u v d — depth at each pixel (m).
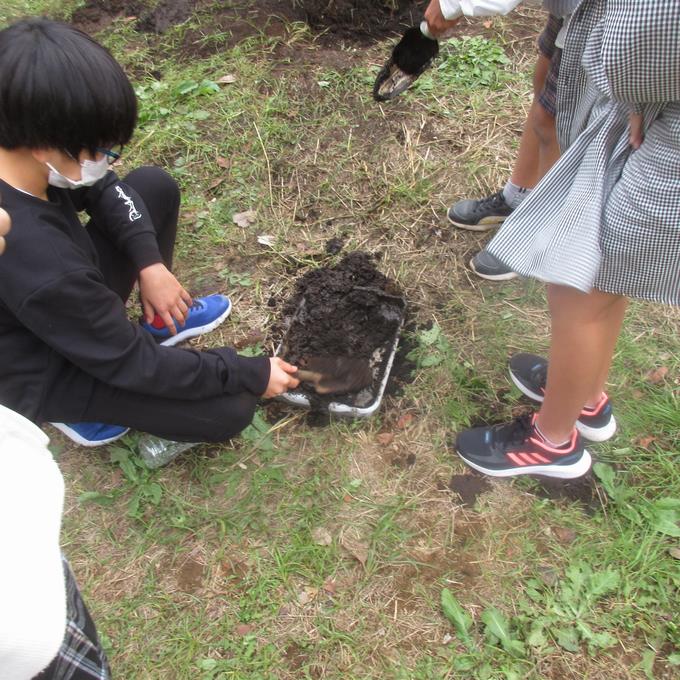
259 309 2.47
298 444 2.10
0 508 0.92
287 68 3.37
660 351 2.29
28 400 1.65
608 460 2.04
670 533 1.85
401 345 2.34
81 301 1.51
